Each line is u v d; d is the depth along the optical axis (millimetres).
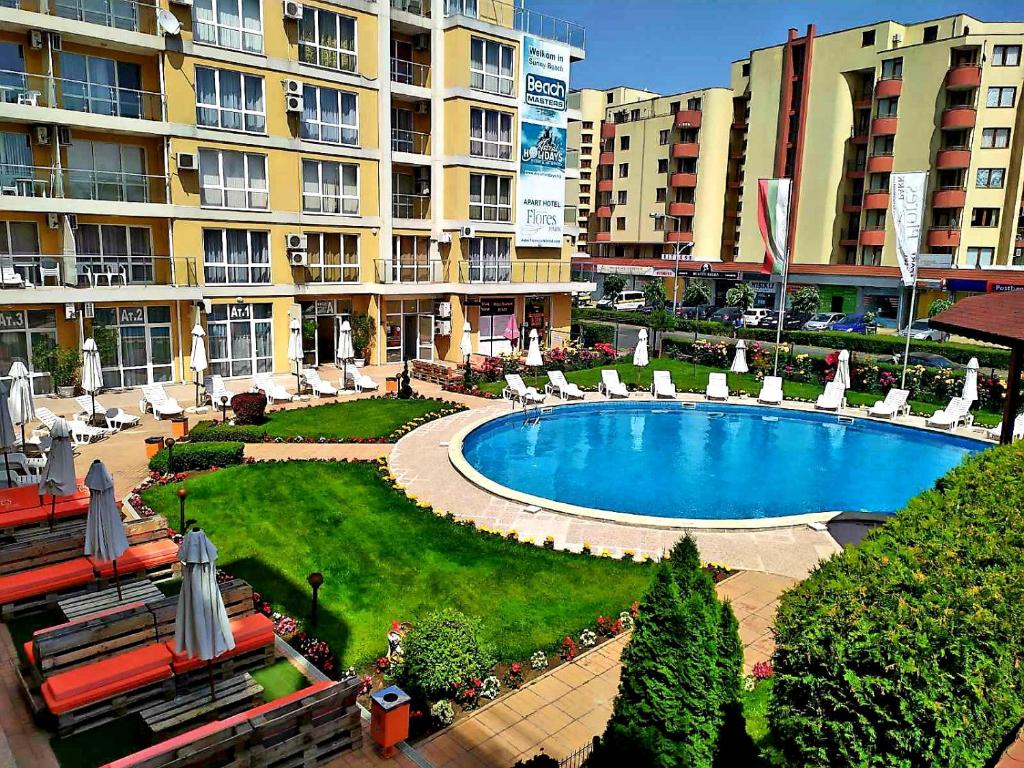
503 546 12406
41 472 14852
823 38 49406
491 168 31172
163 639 8148
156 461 15461
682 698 5945
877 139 47469
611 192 67188
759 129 54000
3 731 7398
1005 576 6090
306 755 6957
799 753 5125
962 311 14312
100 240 23188
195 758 6086
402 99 30250
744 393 26094
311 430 19438
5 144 21484
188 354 24750
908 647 4715
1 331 21391
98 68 22781
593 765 6180
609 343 37812
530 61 31781
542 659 9047
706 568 11836
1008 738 5828
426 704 8062
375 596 10625
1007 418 13156
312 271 27500
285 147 25859
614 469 18469
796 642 5145
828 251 51000
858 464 19375
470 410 22484
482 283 31078
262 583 10867
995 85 43469
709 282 58688
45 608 9680
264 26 24859
